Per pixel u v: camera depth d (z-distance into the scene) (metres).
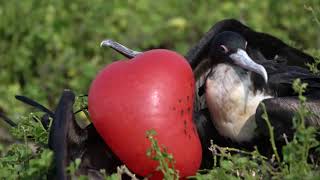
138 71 12.67
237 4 22.31
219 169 12.41
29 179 12.72
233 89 14.00
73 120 12.93
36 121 14.66
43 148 13.45
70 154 12.98
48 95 20.53
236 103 13.98
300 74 14.12
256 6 21.98
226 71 14.14
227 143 14.30
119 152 12.74
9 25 21.73
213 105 14.15
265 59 14.82
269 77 14.09
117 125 12.60
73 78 20.77
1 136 18.27
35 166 12.55
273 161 13.15
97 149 13.31
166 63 12.75
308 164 12.48
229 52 14.16
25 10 21.88
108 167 13.39
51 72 20.95
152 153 12.54
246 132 14.03
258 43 14.91
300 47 17.88
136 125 12.52
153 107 12.52
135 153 12.63
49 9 21.88
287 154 11.99
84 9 22.03
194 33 21.75
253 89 13.97
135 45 21.48
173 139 12.62
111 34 21.52
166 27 21.80
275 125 13.55
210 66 14.55
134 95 12.56
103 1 22.20
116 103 12.59
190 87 12.94
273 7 21.84
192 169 13.02
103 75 12.83
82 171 13.12
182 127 12.73
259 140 13.98
